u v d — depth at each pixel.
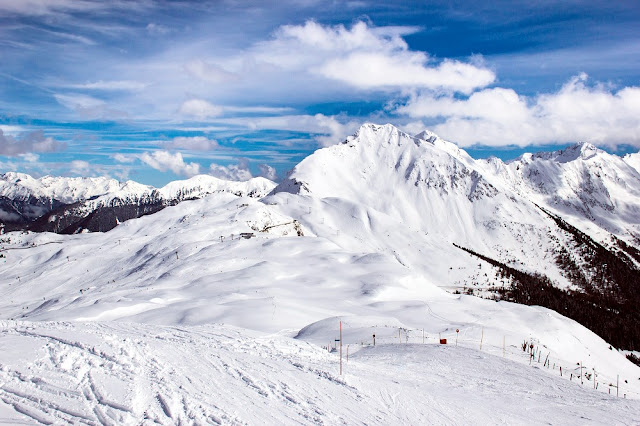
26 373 15.27
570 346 89.12
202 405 14.95
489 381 29.47
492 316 94.88
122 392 14.80
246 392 17.30
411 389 23.34
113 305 86.00
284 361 23.86
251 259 158.25
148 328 33.31
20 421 12.14
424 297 120.94
